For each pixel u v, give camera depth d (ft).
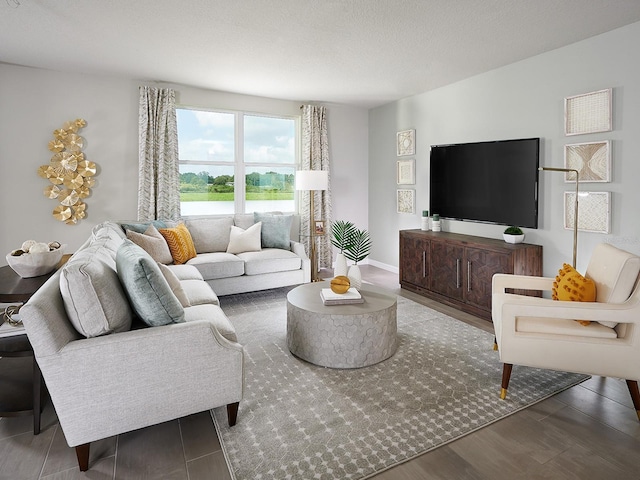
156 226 13.92
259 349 9.74
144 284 5.97
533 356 7.13
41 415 6.93
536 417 6.82
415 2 8.66
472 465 5.65
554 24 9.78
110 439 6.29
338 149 19.49
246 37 10.64
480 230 14.16
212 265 13.24
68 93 13.85
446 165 15.11
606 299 7.11
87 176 14.29
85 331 5.59
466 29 10.09
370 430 6.46
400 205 18.20
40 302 5.22
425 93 16.48
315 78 14.51
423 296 14.69
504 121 13.12
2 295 6.67
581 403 7.26
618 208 10.25
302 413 6.96
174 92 15.34
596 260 8.05
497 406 7.15
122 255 6.81
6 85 13.04
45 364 5.16
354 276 10.37
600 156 10.44
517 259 11.35
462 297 12.98
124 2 8.72
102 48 11.53
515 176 12.62
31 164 13.57
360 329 8.61
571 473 5.47
